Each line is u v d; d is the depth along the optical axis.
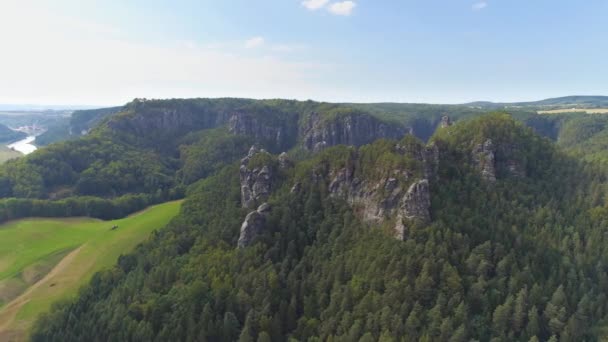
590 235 121.81
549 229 122.19
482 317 93.56
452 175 139.50
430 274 101.50
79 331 110.19
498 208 127.69
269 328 101.69
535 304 96.00
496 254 107.88
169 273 125.81
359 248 117.31
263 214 139.12
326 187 145.38
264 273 115.38
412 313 90.62
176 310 108.06
